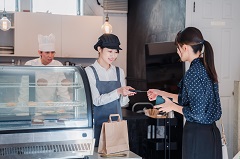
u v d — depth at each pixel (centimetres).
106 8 620
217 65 438
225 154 279
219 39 439
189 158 245
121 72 308
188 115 239
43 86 262
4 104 251
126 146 273
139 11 581
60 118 259
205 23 434
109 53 290
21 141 241
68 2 627
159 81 468
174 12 457
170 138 434
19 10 600
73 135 253
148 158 418
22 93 258
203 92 235
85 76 268
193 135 243
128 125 408
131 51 614
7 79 255
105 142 262
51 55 401
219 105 248
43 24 576
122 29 639
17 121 250
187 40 241
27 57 598
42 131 246
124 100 307
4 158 233
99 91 291
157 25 510
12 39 594
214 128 246
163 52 450
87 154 252
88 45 595
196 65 241
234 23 445
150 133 423
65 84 266
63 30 585
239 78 449
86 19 592
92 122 260
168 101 255
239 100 362
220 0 438
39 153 242
